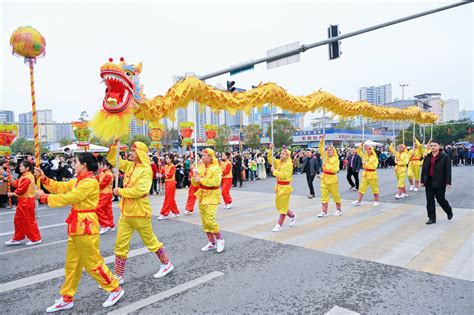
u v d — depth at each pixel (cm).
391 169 2631
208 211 551
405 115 1284
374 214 848
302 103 849
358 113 1073
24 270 500
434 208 730
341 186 1502
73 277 366
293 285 414
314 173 1141
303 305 359
